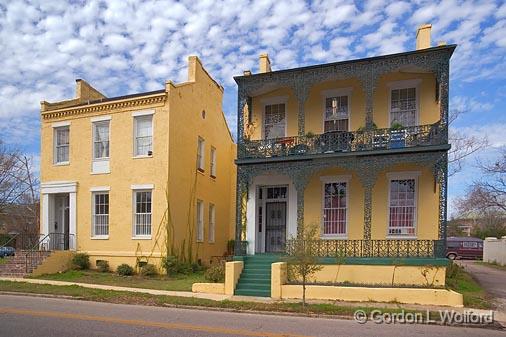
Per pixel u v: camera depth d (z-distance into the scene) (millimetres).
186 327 8766
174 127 19797
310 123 17469
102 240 19781
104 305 11797
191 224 21344
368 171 14914
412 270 13594
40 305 11695
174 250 19328
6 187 36656
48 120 21672
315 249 14078
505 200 29047
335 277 14242
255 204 17656
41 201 21344
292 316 10398
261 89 17562
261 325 9141
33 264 18281
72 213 20469
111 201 19844
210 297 12938
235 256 16016
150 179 19250
